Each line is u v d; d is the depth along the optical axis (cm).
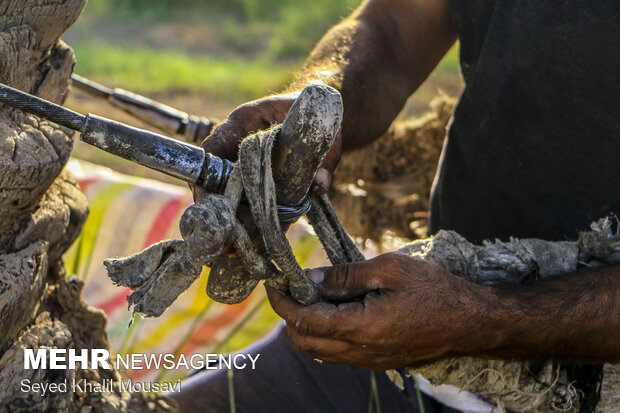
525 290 129
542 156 154
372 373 196
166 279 111
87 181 311
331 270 124
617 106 143
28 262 127
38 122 127
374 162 205
